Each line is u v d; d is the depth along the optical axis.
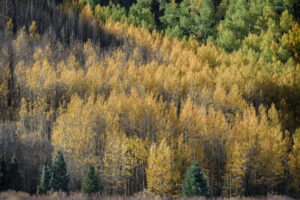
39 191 35.84
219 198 41.94
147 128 64.62
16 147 53.09
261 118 69.69
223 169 57.69
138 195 41.38
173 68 95.06
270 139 57.19
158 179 45.22
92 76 82.31
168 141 59.91
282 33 107.50
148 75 86.75
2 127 58.25
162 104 72.44
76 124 58.59
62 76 80.75
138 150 52.84
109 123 61.34
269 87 82.31
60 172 36.75
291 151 60.41
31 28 103.56
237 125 61.72
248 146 54.53
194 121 62.62
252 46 105.00
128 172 49.78
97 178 34.91
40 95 75.31
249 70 87.00
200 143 59.72
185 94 82.19
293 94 81.31
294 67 88.56
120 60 100.69
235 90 77.12
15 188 36.09
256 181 55.12
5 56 87.38
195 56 101.56
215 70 94.81
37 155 52.50
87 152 53.84
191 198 31.41
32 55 92.81
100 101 70.12
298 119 77.62
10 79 78.38
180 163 50.22
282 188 57.91
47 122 66.25
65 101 75.12
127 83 83.81
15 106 74.12
